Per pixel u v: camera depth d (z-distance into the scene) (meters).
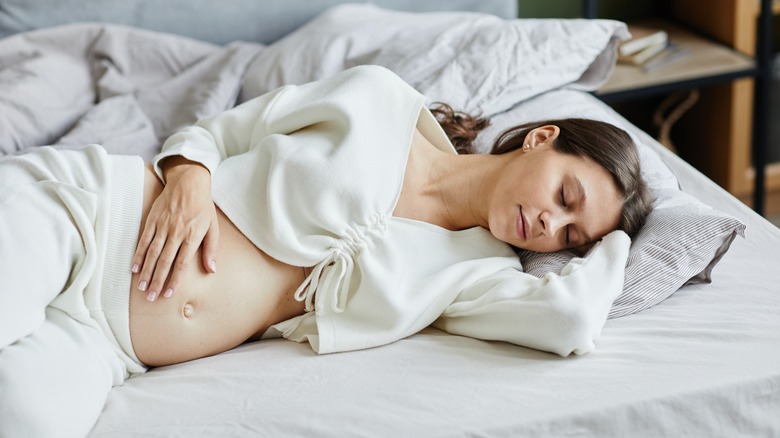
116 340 1.28
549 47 2.03
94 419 1.18
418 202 1.52
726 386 1.18
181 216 1.31
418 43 2.07
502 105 1.94
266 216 1.39
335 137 1.45
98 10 2.31
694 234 1.43
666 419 1.17
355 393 1.20
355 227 1.39
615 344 1.30
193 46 2.24
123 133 1.88
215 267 1.33
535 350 1.31
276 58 2.11
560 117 1.89
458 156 1.56
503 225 1.44
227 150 1.55
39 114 1.93
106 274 1.27
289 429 1.13
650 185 1.65
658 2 3.00
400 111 1.50
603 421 1.14
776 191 2.96
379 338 1.34
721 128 2.85
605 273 1.35
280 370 1.27
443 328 1.42
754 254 1.53
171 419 1.17
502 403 1.17
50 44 2.18
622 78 2.61
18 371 1.12
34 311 1.19
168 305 1.29
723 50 2.71
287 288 1.40
